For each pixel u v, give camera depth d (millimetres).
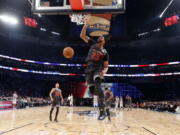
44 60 37250
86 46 40062
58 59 38188
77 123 9203
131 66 36812
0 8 29578
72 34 39406
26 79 35688
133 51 39281
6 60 33094
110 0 5074
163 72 34750
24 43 36844
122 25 39531
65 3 5203
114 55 39469
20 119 10508
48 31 38656
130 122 10367
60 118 11703
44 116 12688
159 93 35219
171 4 29844
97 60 2805
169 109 22391
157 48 37250
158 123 10391
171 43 35469
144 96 36188
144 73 36375
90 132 6488
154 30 36281
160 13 32906
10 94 29172
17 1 29875
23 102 23938
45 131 6516
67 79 37969
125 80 37656
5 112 15688
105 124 9023
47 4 5297
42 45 38625
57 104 10055
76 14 5184
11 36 35125
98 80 2727
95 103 22312
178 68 33438
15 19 31562
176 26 33438
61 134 5953
